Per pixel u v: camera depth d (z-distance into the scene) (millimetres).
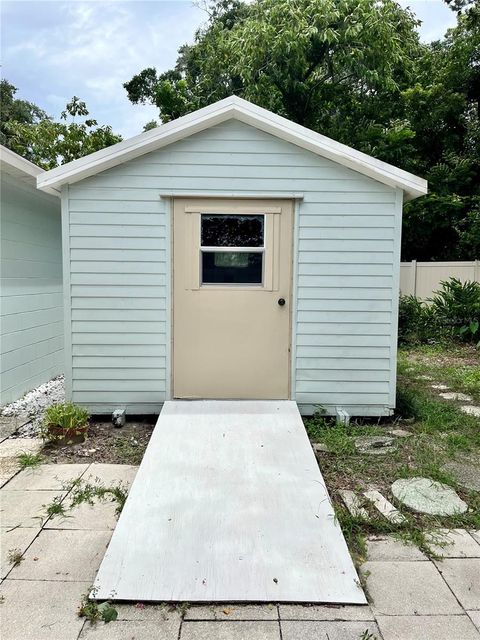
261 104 12023
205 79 13359
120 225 4191
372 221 4242
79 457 3514
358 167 4121
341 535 2422
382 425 4332
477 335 8672
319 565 2189
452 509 2766
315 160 4184
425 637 1788
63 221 4160
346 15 11281
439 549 2377
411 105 13016
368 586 2086
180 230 4223
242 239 4262
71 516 2648
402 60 12305
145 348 4305
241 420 3844
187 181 4176
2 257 4742
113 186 4160
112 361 4301
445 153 12891
